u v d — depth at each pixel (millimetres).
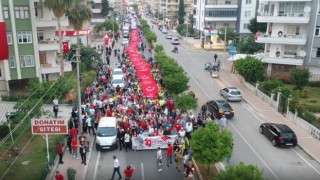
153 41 84438
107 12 110312
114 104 33562
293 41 49375
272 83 42062
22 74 44188
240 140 28625
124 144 26453
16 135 28234
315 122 30953
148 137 26266
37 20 44656
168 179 21906
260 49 64812
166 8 163625
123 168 23328
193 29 109250
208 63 60219
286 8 50188
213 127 21234
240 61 47375
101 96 36219
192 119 27641
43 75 47312
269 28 52844
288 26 50594
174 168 23531
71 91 41438
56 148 24734
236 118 34312
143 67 40750
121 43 90062
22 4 42531
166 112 30266
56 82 39906
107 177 22078
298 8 49344
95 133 29094
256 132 30531
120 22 146375
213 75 53188
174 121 28750
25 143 27031
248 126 32031
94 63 57625
